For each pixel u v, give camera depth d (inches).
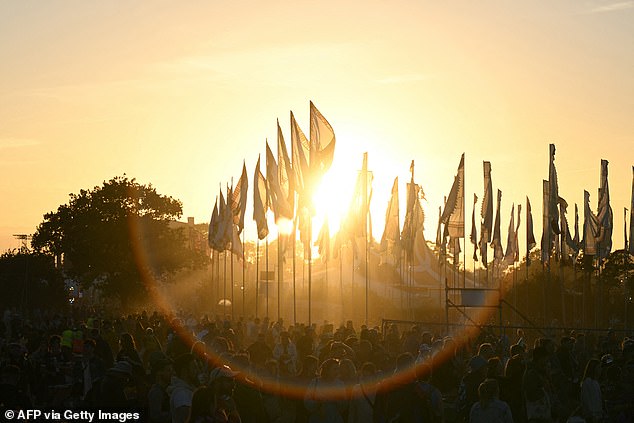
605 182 2423.7
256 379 907.4
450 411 1157.7
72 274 4872.0
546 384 976.9
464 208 2230.6
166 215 4970.5
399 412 859.4
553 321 3011.8
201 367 897.5
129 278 4761.3
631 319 3998.5
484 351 1202.0
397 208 2704.2
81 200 4862.2
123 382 786.2
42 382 1183.6
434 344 1346.0
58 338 1328.7
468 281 3725.4
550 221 2273.6
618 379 1138.7
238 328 1930.4
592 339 1712.6
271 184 2053.4
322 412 859.4
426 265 3720.5
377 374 902.4
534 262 4763.8
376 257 3821.4
